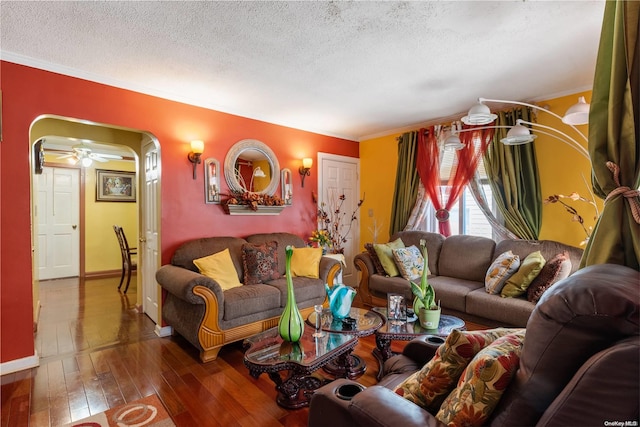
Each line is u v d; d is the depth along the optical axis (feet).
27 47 7.66
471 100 11.47
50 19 6.51
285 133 14.17
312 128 15.12
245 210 12.43
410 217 14.53
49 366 8.23
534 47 7.71
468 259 11.64
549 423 2.45
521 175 11.35
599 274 3.04
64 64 8.57
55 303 13.99
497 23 6.68
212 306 8.57
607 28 4.52
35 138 10.75
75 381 7.52
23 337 8.05
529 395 2.75
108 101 9.48
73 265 19.57
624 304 2.34
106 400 6.78
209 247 10.93
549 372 2.64
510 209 11.43
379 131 15.97
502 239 12.16
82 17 6.44
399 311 8.16
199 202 11.43
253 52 7.94
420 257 12.39
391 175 15.84
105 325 11.26
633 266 4.17
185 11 6.26
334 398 3.86
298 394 6.73
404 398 3.79
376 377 7.72
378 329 7.58
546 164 11.04
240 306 9.09
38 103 8.31
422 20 6.58
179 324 9.27
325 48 7.74
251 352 6.45
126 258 16.35
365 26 6.81
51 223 18.93
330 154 15.96
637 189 4.18
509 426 2.84
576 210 10.43
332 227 15.97
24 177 8.09
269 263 11.20
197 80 9.64
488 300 9.29
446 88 10.34
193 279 8.38
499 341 3.43
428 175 13.82
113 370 8.07
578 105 7.63
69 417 6.20
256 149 12.93
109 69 8.88
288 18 6.51
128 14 6.36
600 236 4.38
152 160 11.48
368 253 13.21
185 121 11.09
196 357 8.85
